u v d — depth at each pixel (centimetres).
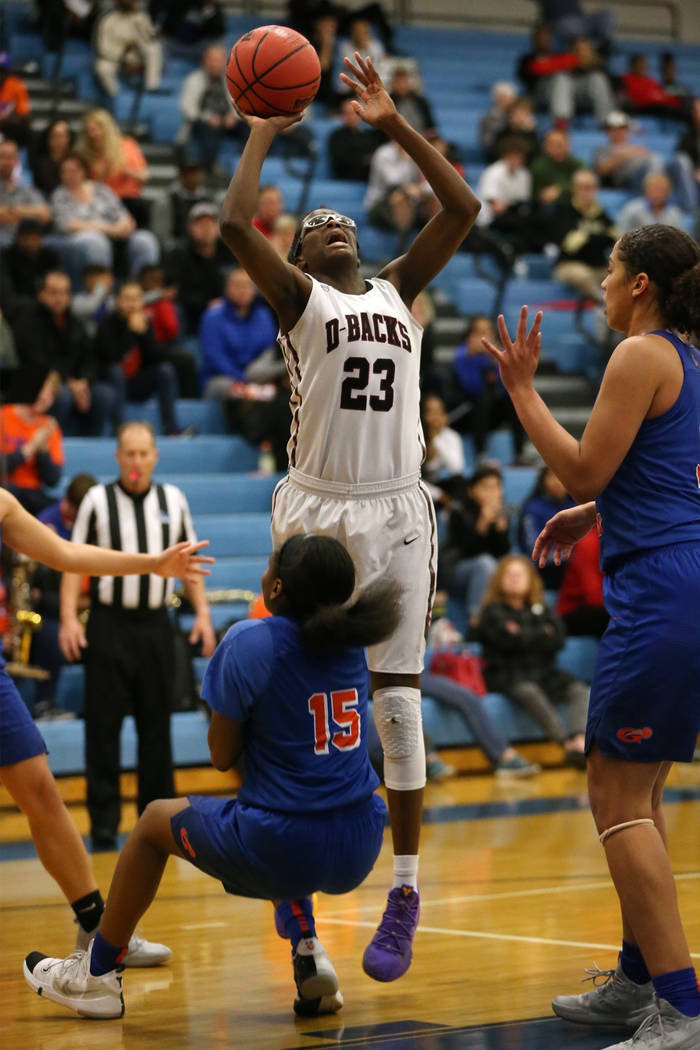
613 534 444
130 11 1700
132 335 1291
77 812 1002
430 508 494
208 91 1628
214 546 1234
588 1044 439
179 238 1484
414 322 491
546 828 903
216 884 757
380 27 1934
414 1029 461
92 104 1692
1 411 1160
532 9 2291
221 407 1347
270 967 560
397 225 1555
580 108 2014
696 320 446
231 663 449
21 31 1769
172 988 528
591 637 1264
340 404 471
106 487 858
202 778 1070
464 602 1273
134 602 854
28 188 1394
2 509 507
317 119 1812
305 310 469
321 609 447
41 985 496
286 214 1515
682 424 437
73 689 1081
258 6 2036
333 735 454
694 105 1997
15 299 1244
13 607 1041
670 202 1806
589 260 1652
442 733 1162
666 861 425
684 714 427
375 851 464
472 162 1861
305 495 482
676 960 415
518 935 602
